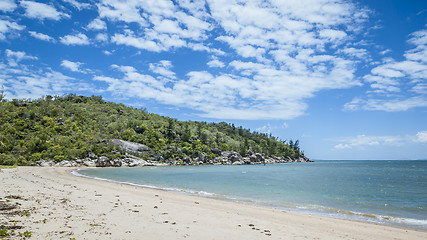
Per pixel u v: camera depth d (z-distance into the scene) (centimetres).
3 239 804
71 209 1392
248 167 11525
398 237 1310
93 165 8412
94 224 1106
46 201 1555
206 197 2538
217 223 1355
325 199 2650
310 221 1587
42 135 8844
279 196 2800
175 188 3306
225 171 7969
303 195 2919
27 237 850
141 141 12206
